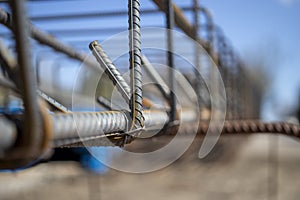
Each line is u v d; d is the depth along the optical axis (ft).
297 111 194.80
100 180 41.55
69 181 40.55
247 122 14.64
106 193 38.65
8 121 4.76
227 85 27.02
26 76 4.76
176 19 16.19
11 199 35.09
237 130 14.40
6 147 4.70
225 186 44.09
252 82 63.36
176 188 42.37
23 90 4.76
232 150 52.26
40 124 4.87
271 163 64.23
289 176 53.16
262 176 51.34
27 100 4.75
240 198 40.14
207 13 22.20
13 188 38.27
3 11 8.32
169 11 12.07
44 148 4.94
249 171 52.80
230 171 50.55
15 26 4.73
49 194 36.83
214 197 39.96
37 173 41.47
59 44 17.17
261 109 93.45
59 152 37.37
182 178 46.03
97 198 36.63
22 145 4.78
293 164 65.41
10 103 10.09
